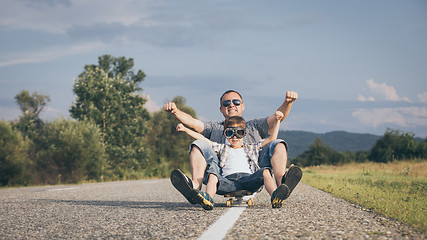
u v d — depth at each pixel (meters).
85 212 4.02
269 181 3.73
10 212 4.23
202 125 4.30
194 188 3.50
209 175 3.80
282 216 3.22
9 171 22.77
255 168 3.98
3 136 22.69
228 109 4.45
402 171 14.75
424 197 5.21
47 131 26.56
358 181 9.72
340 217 3.18
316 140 58.34
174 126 40.78
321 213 3.44
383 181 8.80
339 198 5.40
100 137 29.33
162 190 8.76
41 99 41.44
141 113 34.94
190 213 3.57
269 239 2.27
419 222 2.84
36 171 24.12
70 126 25.92
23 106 41.00
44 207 4.77
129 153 31.75
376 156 38.22
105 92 32.09
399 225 2.79
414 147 35.44
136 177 31.34
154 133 40.91
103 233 2.64
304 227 2.65
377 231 2.50
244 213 3.45
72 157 24.80
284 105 3.91
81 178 25.20
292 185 3.62
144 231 2.66
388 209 3.72
